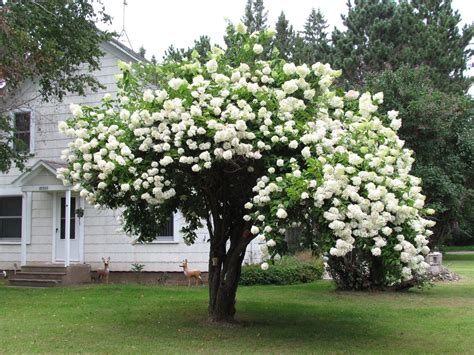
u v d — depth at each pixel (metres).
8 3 12.74
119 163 7.08
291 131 7.02
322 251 6.52
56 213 16.55
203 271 15.38
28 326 8.56
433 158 14.23
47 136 16.88
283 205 6.41
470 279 17.44
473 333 8.41
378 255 6.59
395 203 6.54
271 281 15.19
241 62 8.02
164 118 7.18
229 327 8.54
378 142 7.51
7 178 17.20
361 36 30.41
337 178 6.36
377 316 9.92
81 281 15.56
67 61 14.56
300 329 8.56
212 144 7.11
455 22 28.77
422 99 13.83
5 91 14.38
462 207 14.84
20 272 15.77
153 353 6.85
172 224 15.69
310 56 31.27
